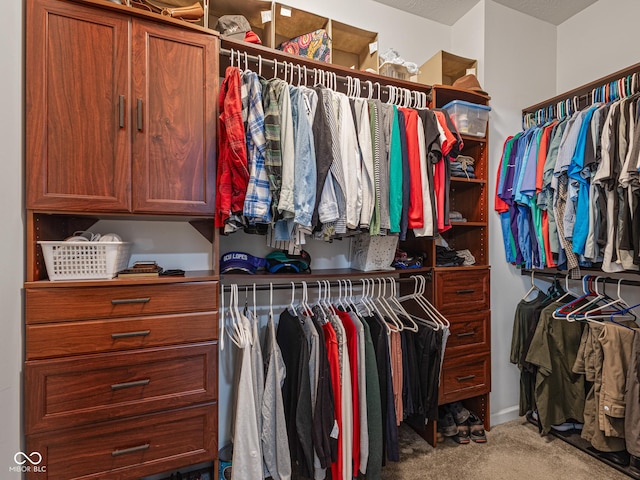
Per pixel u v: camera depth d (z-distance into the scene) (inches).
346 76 68.9
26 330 42.1
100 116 46.4
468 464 67.7
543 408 73.5
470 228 85.5
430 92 76.2
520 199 79.8
